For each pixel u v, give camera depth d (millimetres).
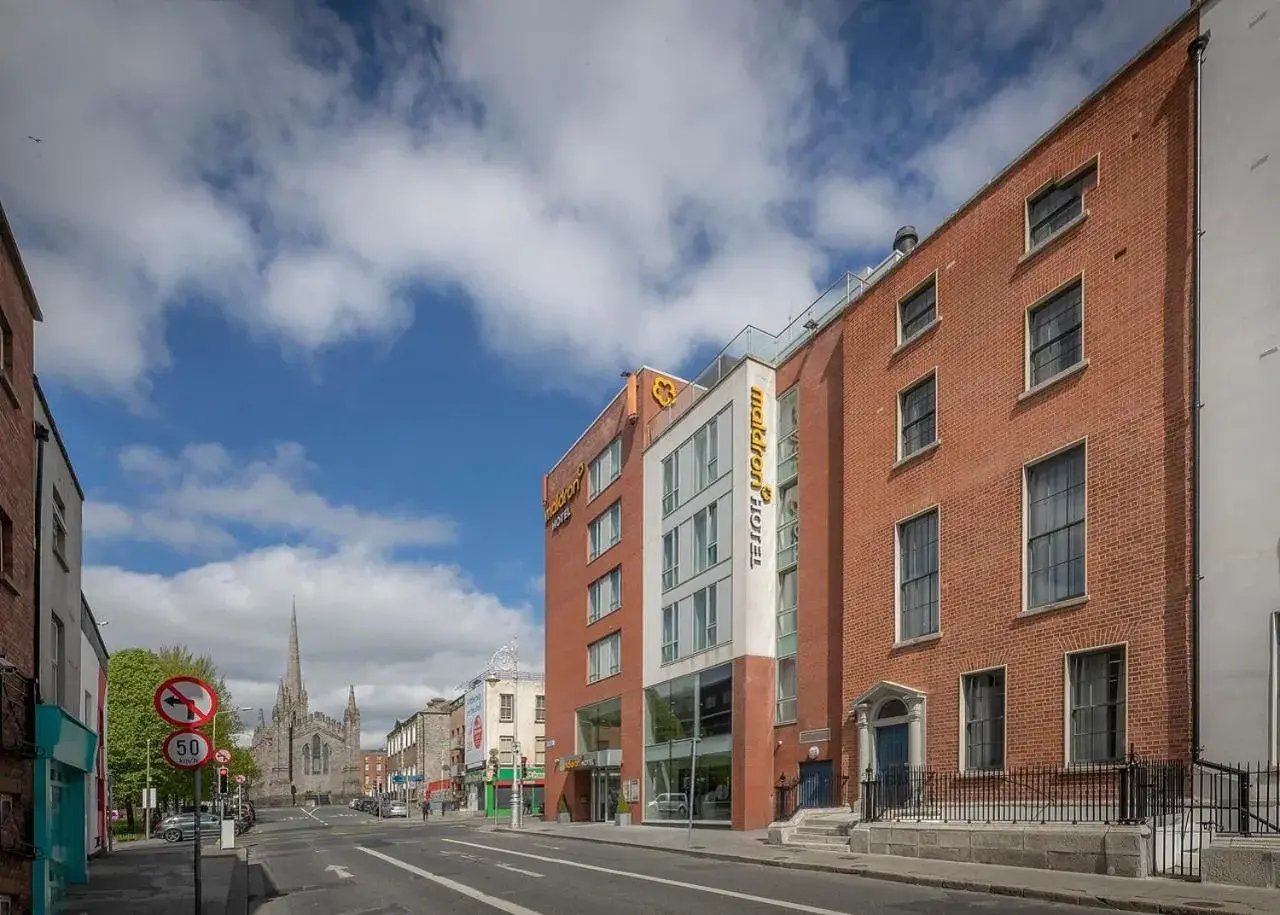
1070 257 17906
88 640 25828
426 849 25188
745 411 29703
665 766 33156
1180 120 16031
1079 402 17281
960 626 19578
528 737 69375
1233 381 14492
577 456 44594
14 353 13344
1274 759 13102
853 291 27531
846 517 24047
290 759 139000
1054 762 16734
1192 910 9742
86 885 18062
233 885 17188
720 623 29922
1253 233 14531
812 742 25750
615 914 11625
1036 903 11117
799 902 11891
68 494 19578
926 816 17750
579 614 42781
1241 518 14062
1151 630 15250
